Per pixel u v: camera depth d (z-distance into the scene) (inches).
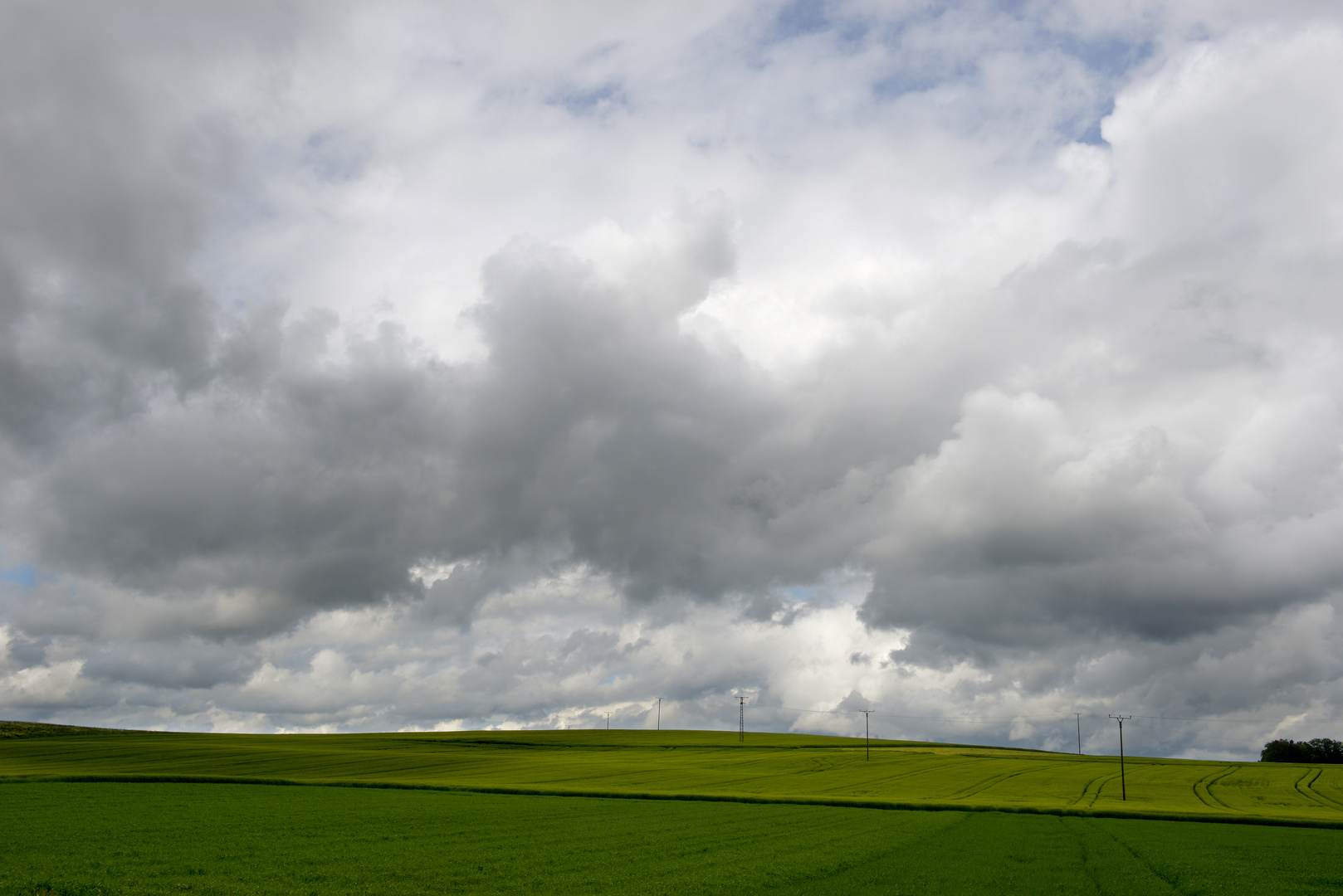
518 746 6963.6
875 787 3944.4
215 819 2235.5
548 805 2817.4
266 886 1425.9
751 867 1679.4
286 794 2940.5
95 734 7057.1
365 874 1549.0
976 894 1448.1
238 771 4131.4
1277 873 1734.7
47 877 1451.8
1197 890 1515.7
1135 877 1636.3
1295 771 4985.2
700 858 1782.7
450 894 1391.5
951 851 1937.7
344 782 3403.1
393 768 4409.5
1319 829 2664.9
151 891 1362.0
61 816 2193.7
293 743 6820.9
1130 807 3179.1
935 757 6003.9
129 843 1828.2
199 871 1546.5
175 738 6860.2
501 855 1775.3
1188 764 5442.9
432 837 2018.9
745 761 5506.9
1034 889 1494.8
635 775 4311.0
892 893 1453.0
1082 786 4092.0
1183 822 2753.4
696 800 3115.2
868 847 1978.3
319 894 1375.5
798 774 4581.7
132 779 3257.9
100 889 1363.2
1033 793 3757.4
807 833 2220.7
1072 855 1918.1
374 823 2240.4
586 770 4517.7
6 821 2101.4
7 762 4411.9
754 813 2696.9
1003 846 2038.6
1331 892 1525.6
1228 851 2042.3
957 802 3139.8
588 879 1537.9
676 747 7130.9
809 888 1489.9
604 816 2514.8
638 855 1814.7
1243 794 3860.7
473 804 2783.0
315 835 2005.4
